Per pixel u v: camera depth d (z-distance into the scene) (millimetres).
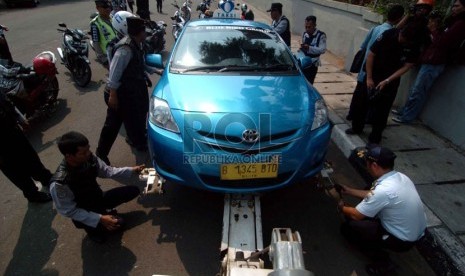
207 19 3828
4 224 2482
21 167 2527
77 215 2090
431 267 2264
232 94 2447
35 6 14195
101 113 4441
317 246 2363
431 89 3863
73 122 4160
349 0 7172
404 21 3506
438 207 2633
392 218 1985
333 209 2734
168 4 16062
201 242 2342
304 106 2436
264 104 2355
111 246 2283
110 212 2512
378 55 3125
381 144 3572
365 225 2133
